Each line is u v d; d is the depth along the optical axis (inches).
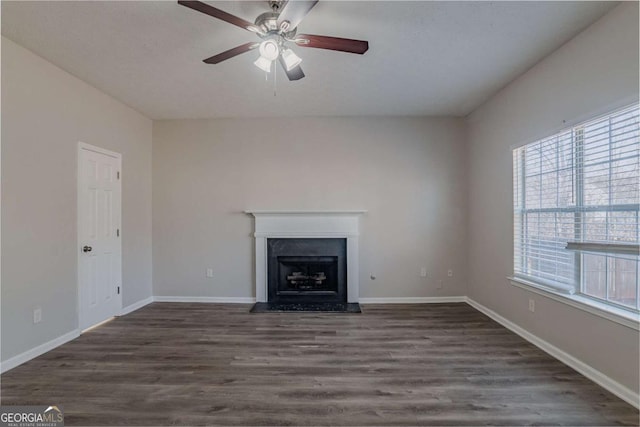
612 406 76.5
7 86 96.0
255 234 167.3
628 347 77.9
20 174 100.0
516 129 123.4
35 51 102.4
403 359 102.3
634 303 80.0
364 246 168.6
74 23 87.5
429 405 77.8
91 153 129.8
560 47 100.1
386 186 168.2
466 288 168.4
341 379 90.1
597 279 90.9
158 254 172.7
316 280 172.2
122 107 148.6
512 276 126.5
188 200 171.9
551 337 105.0
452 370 94.9
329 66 112.3
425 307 159.5
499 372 93.5
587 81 90.1
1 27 89.3
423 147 167.9
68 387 85.8
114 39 95.6
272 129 169.6
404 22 87.5
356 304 163.0
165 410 76.0
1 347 94.3
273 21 75.8
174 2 79.0
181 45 99.0
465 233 168.1
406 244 168.2
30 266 103.0
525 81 117.7
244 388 85.5
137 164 160.4
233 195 170.9
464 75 120.0
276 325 134.7
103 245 136.9
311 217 166.7
